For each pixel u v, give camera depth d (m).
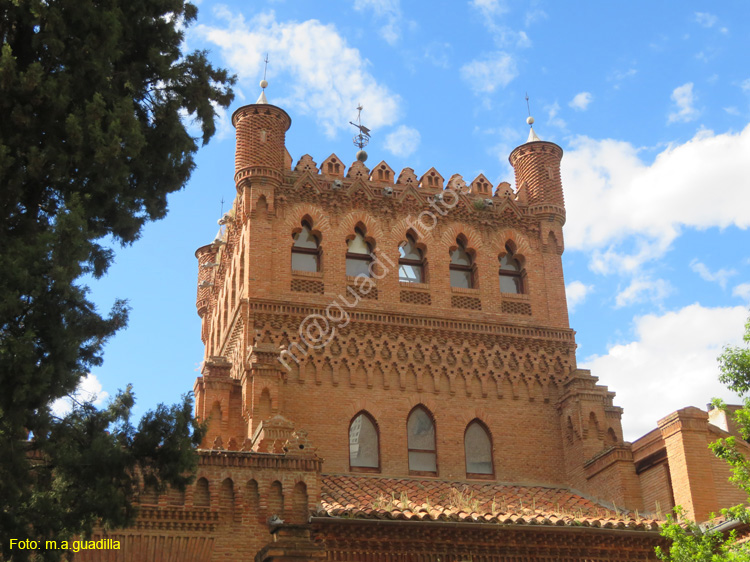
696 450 27.88
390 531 24.97
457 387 31.69
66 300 16.70
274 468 25.25
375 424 30.47
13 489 15.94
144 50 20.20
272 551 23.58
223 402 30.09
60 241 16.52
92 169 17.81
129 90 19.08
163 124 19.88
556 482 31.34
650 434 29.42
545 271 34.41
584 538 26.52
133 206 19.55
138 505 23.81
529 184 35.72
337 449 29.59
